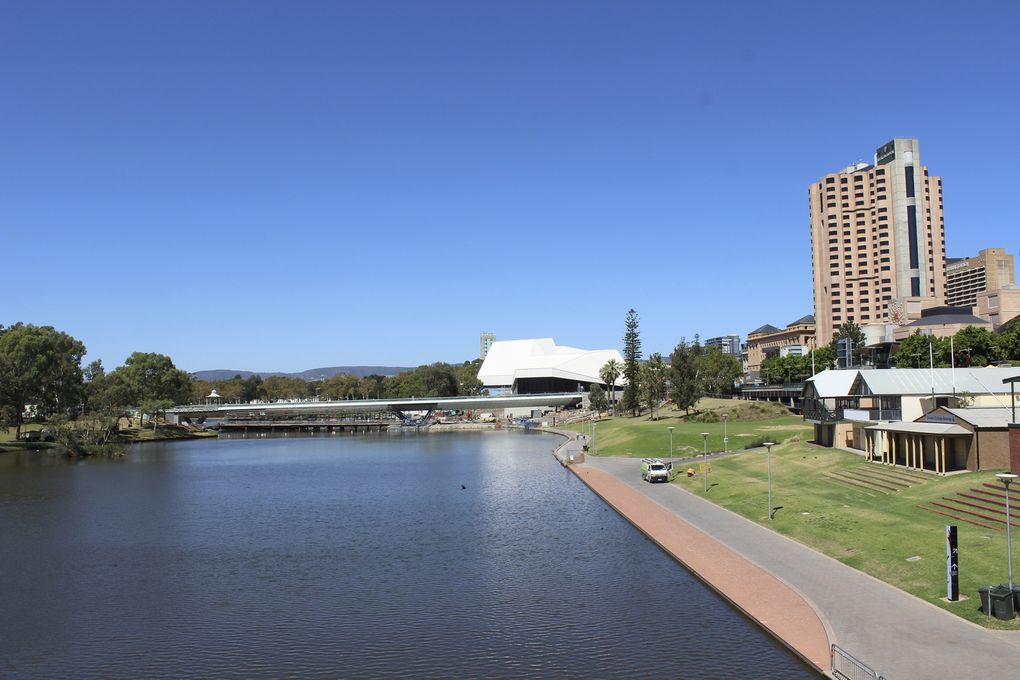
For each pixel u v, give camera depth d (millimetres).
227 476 120750
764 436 119625
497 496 89500
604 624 39344
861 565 43938
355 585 49562
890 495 60250
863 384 84750
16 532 71438
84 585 51062
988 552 41281
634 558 52719
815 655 30984
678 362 166125
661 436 132375
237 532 70250
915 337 155750
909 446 70188
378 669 34812
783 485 72812
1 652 38219
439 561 55812
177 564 57000
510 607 43250
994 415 63625
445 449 170125
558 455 133000
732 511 64500
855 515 55094
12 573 54688
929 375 83000
